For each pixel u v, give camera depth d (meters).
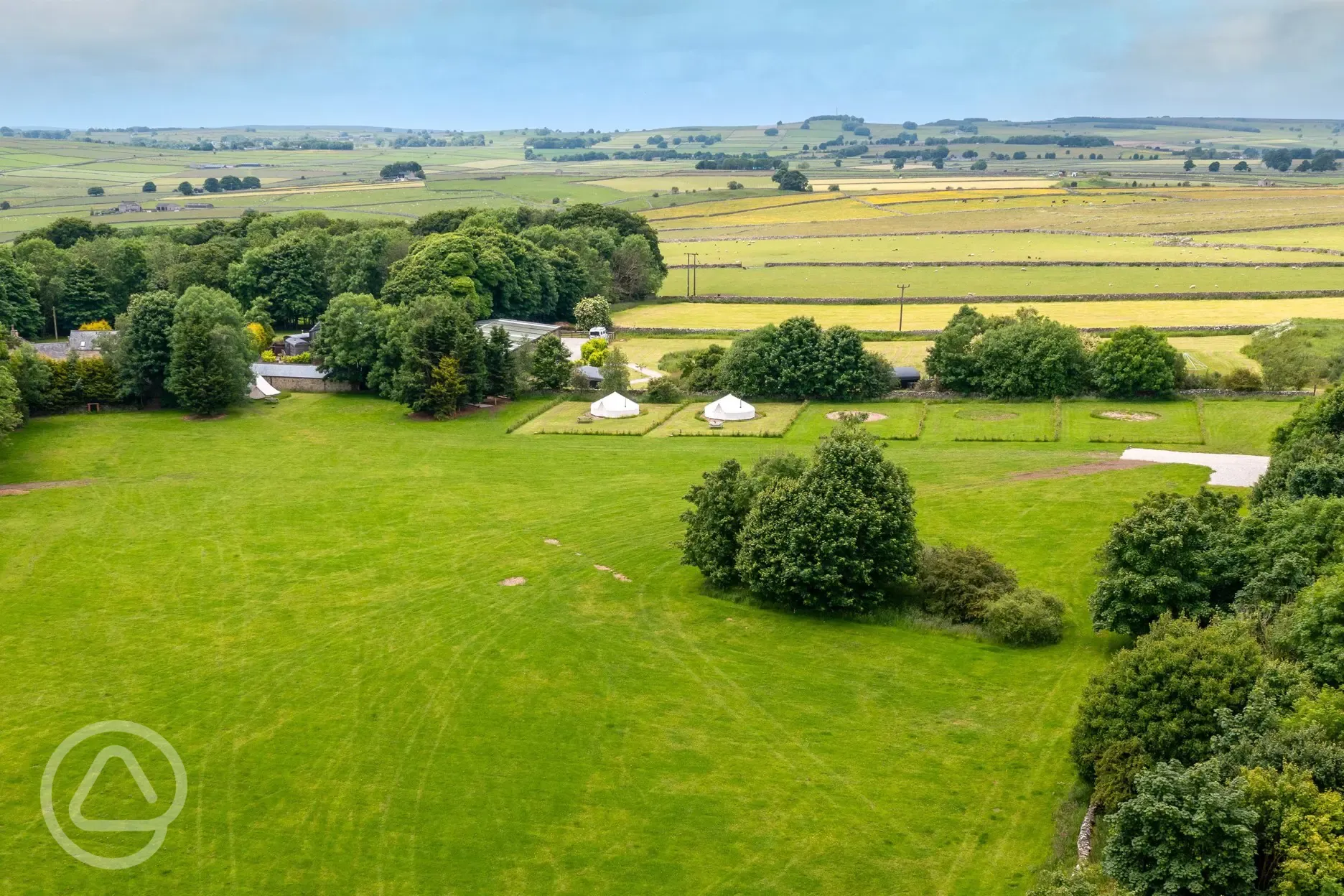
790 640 68.94
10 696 62.81
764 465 80.62
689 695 62.03
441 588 78.69
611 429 126.56
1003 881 45.16
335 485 105.38
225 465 113.25
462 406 139.25
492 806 51.78
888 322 180.75
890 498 71.81
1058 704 59.41
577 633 70.62
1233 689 47.75
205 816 51.22
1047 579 75.81
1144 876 38.06
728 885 45.81
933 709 59.56
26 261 188.62
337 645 69.25
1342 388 83.44
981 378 133.75
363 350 144.12
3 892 45.94
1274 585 59.81
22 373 128.12
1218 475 96.88
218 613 74.56
